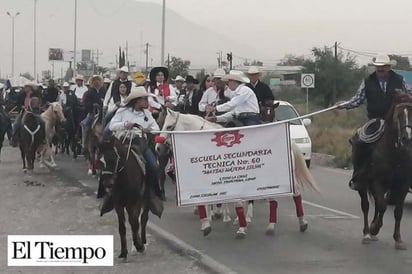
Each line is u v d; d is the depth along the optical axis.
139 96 10.62
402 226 13.04
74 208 14.89
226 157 11.50
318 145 30.16
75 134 24.91
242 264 10.11
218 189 11.50
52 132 22.34
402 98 10.43
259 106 13.95
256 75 14.27
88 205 15.26
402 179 10.71
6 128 23.39
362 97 11.22
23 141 20.28
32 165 20.66
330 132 34.41
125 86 16.83
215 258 10.50
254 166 11.62
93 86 20.86
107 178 9.64
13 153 27.41
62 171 21.61
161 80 17.33
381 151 10.63
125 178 9.86
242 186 11.59
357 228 12.85
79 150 26.59
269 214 13.28
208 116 13.38
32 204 15.44
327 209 14.98
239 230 11.95
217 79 14.77
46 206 15.18
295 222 13.44
